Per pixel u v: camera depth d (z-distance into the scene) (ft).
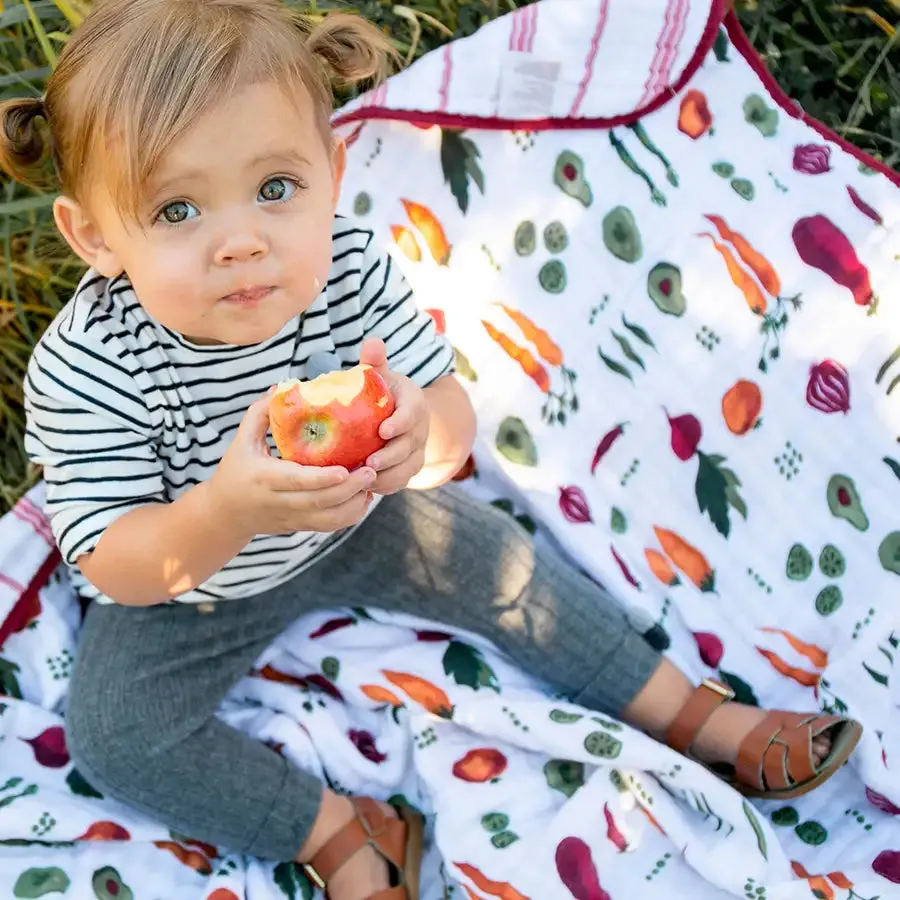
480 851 5.09
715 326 5.97
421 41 7.00
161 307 3.86
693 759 5.47
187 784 4.98
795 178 5.95
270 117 3.68
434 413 4.94
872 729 5.37
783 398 5.88
